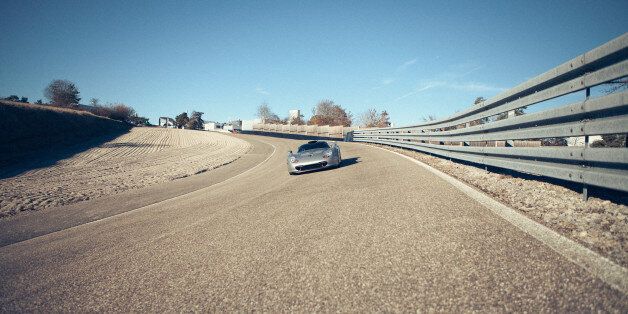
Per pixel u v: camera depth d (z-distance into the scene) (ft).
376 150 53.36
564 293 5.90
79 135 127.54
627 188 9.22
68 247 14.42
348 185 21.39
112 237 15.28
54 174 55.88
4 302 8.91
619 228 8.59
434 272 7.44
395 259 8.45
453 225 10.57
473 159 22.44
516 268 7.09
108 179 46.39
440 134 31.37
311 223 13.11
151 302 7.86
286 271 8.62
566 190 13.12
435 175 21.21
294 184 25.50
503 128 17.95
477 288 6.50
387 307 6.27
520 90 15.35
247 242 11.68
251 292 7.67
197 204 21.75
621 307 5.26
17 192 37.17
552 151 13.10
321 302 6.79
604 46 9.76
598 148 10.43
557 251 7.68
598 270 6.51
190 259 10.64
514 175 18.03
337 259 8.98
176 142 136.26
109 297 8.45
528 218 10.43
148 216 19.63
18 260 13.21
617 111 9.77
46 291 9.40
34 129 108.58
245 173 41.22
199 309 7.19
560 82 12.60
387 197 16.10
